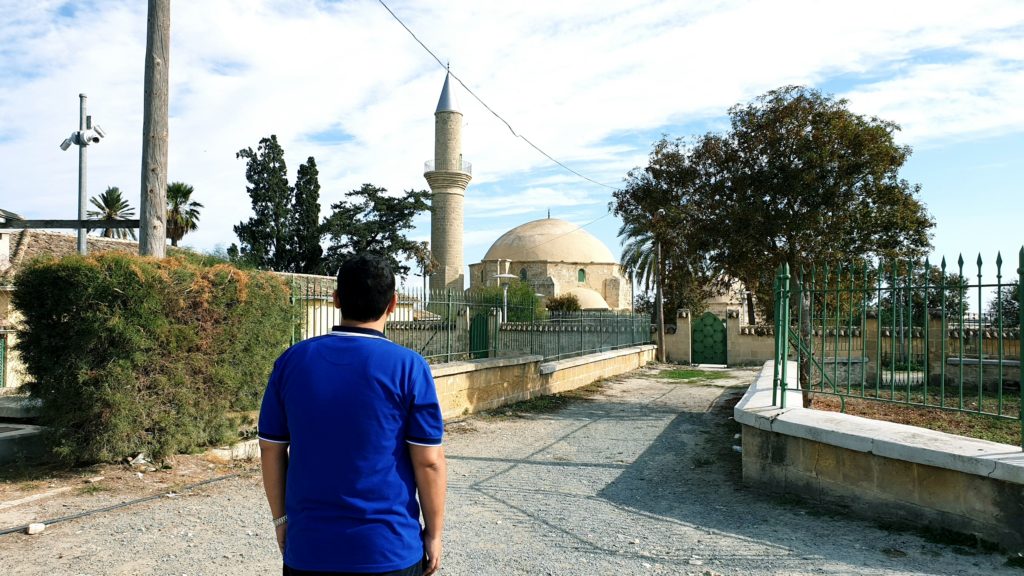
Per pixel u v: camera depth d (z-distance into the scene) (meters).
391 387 2.33
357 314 2.51
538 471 7.89
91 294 6.77
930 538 5.19
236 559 4.78
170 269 7.30
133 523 5.61
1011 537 4.82
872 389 13.23
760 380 10.41
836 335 7.10
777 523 5.70
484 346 14.61
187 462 7.59
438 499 2.41
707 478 7.50
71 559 4.75
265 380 8.57
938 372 14.64
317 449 2.29
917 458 5.33
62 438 6.97
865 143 12.22
